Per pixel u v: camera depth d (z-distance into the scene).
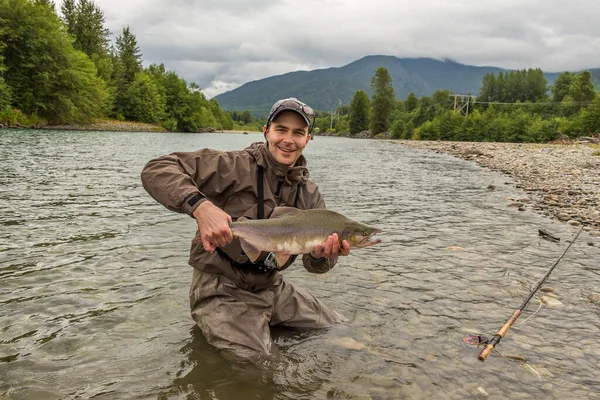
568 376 3.70
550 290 5.65
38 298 4.72
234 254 3.99
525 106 124.06
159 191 3.55
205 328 4.00
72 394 3.14
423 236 8.35
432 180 18.20
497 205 12.20
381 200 12.57
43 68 52.56
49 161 17.75
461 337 4.35
